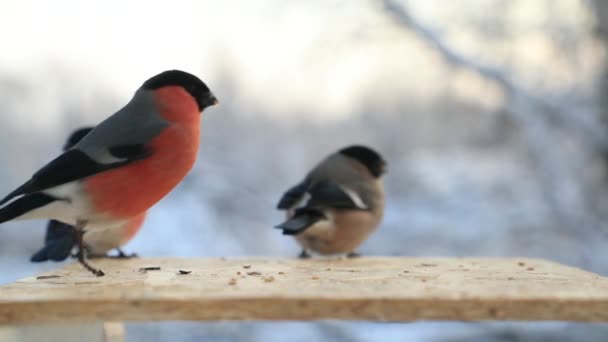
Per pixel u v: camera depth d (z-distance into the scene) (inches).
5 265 487.8
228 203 498.0
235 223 491.5
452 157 509.7
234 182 508.1
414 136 541.6
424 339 400.5
